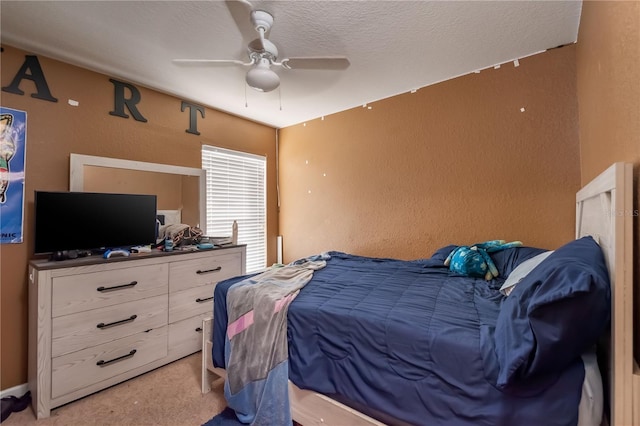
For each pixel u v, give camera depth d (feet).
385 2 5.22
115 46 6.51
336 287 5.65
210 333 5.99
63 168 6.93
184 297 7.56
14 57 6.32
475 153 8.02
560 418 2.70
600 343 3.16
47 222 5.97
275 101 9.93
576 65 6.57
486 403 2.99
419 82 8.61
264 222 12.41
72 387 5.65
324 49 6.78
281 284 5.66
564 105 6.76
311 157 11.84
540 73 7.02
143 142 8.47
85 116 7.32
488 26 5.98
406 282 5.99
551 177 6.95
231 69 7.58
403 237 9.43
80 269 5.82
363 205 10.36
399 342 3.66
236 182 11.33
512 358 2.74
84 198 6.51
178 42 6.40
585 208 4.97
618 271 2.59
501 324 3.15
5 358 6.02
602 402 2.71
